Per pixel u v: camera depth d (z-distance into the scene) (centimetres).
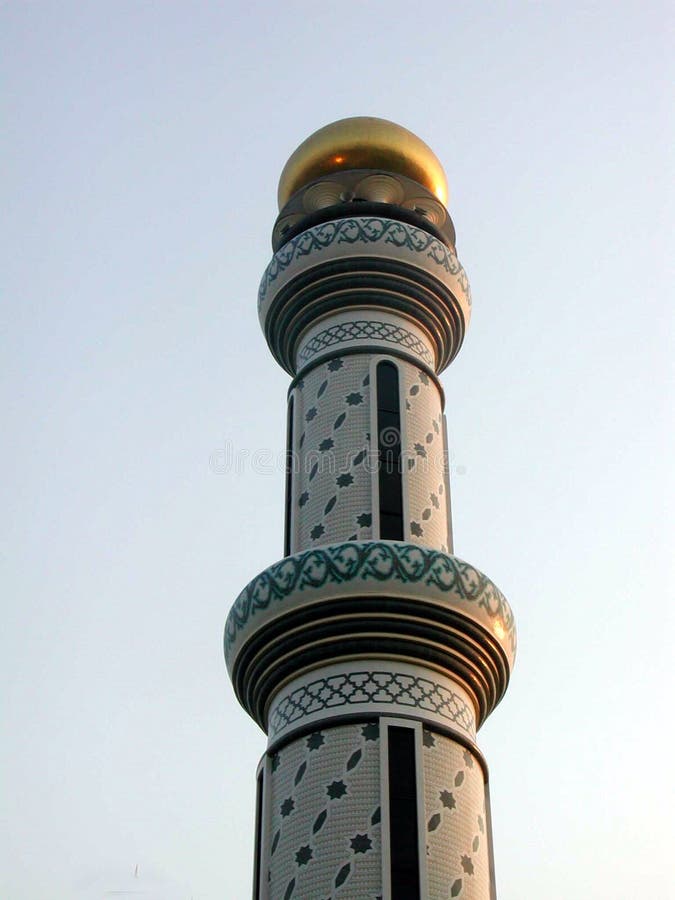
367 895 2120
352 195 3209
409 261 2972
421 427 2814
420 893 2134
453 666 2423
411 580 2411
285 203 3269
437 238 3109
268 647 2452
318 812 2227
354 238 2966
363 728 2292
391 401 2820
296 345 3055
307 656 2405
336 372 2861
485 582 2506
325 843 2191
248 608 2497
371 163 3194
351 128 3212
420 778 2250
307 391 2884
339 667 2383
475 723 2498
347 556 2428
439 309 3012
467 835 2256
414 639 2394
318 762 2281
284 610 2431
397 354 2892
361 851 2166
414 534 2636
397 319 2962
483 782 2402
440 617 2414
